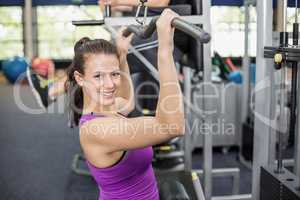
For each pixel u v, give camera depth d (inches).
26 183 122.8
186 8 77.3
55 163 141.4
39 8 345.4
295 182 67.7
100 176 52.2
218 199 105.4
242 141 140.4
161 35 40.8
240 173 132.0
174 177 80.3
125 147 45.7
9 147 161.2
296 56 61.2
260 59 73.0
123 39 63.4
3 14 347.3
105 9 74.6
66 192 115.8
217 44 252.4
